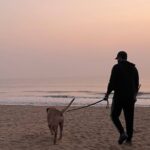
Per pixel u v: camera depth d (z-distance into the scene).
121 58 9.84
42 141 10.62
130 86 9.64
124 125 12.84
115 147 9.83
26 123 13.48
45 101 26.38
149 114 15.52
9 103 25.08
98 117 14.80
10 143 10.44
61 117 10.44
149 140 10.51
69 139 10.79
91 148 9.83
